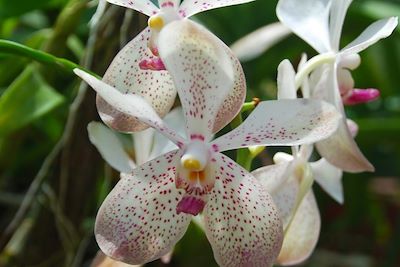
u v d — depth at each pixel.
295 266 0.50
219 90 0.22
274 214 0.23
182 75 0.22
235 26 0.43
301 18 0.27
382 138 0.43
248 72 0.44
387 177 0.49
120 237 0.23
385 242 0.52
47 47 0.34
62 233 0.34
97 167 0.33
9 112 0.32
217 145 0.23
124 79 0.25
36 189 0.34
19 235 0.34
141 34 0.25
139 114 0.22
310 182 0.26
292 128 0.22
